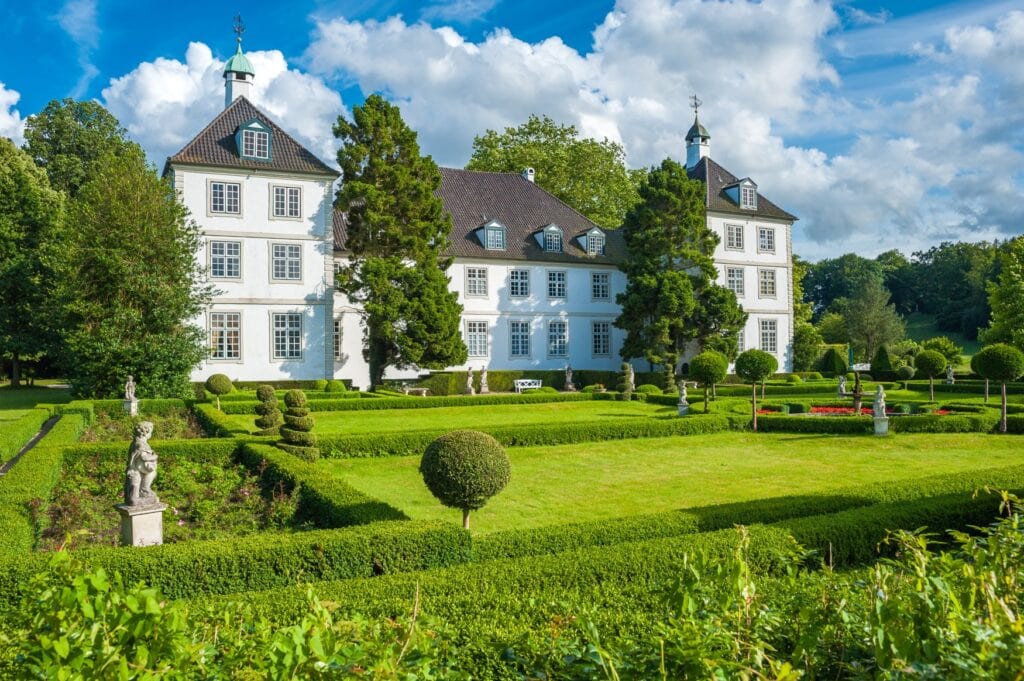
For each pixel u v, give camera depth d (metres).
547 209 43.59
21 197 38.50
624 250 44.41
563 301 41.81
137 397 24.98
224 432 17.41
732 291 38.25
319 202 33.19
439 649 3.77
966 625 3.02
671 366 36.81
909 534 4.15
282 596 5.46
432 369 35.44
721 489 13.22
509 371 39.47
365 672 2.86
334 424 21.95
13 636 3.72
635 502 12.20
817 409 25.70
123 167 26.55
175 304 25.94
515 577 6.04
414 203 33.84
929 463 15.81
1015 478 10.34
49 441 14.86
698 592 3.57
